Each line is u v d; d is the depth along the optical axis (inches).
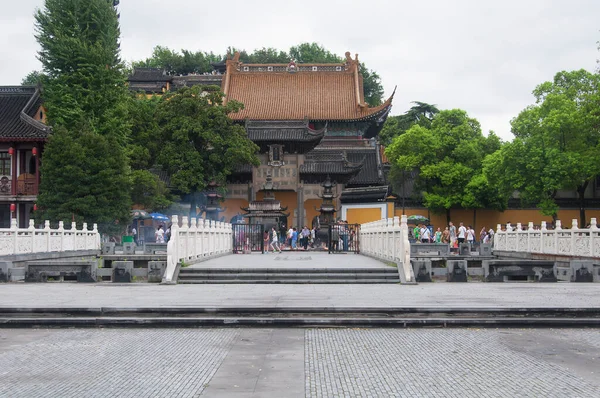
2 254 1145.4
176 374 417.4
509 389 379.2
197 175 2458.2
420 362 451.5
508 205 2950.3
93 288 870.4
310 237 2234.3
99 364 446.3
